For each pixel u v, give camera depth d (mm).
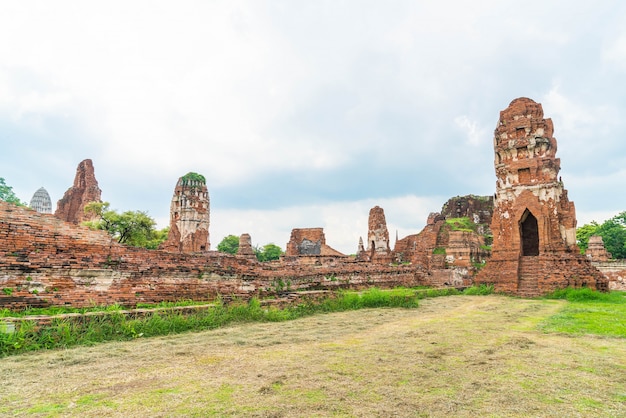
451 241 44500
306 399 5734
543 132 28328
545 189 27281
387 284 27797
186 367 7535
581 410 5309
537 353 8594
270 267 20766
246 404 5535
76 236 13258
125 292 14125
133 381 6637
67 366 7598
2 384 6453
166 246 40062
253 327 12492
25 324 9219
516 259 27203
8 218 11844
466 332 11453
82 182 57625
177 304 14266
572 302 20656
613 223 62281
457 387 6273
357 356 8406
